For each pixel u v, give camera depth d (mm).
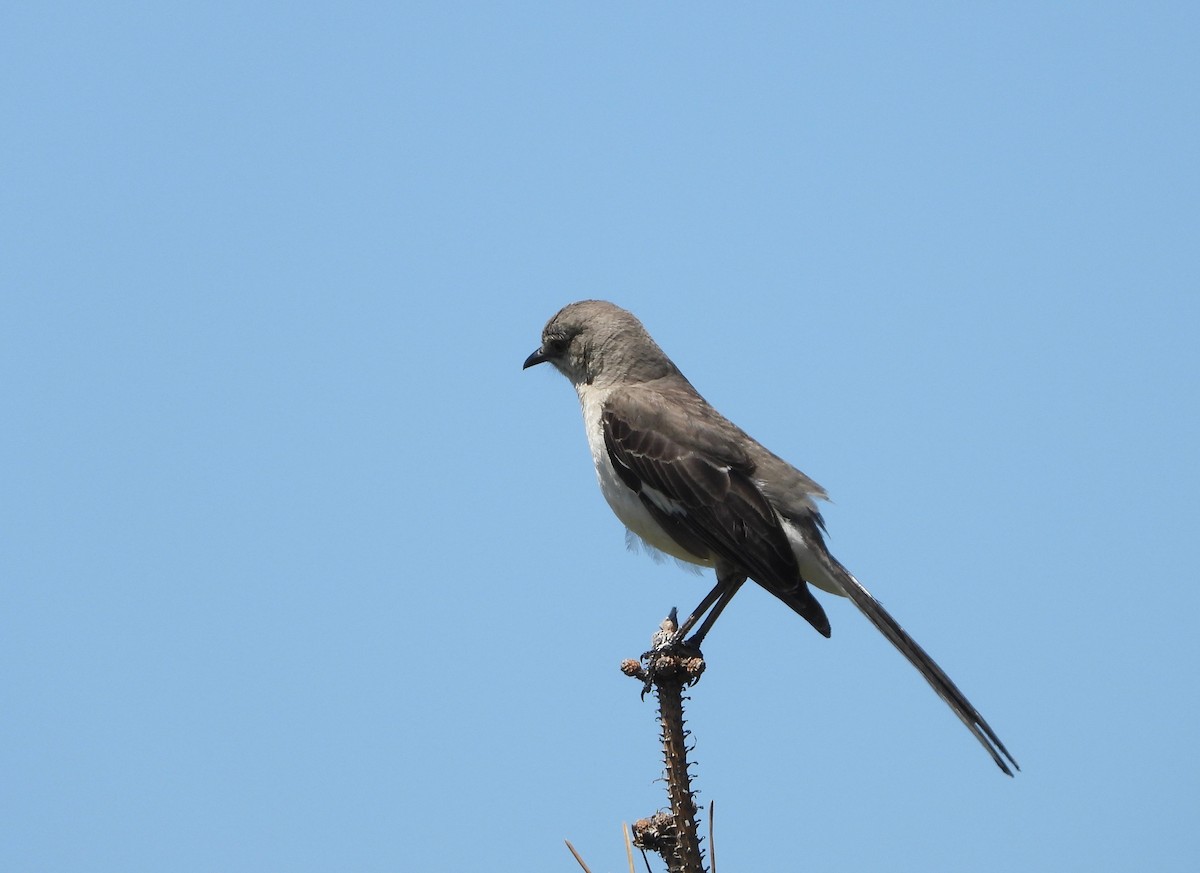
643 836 6777
